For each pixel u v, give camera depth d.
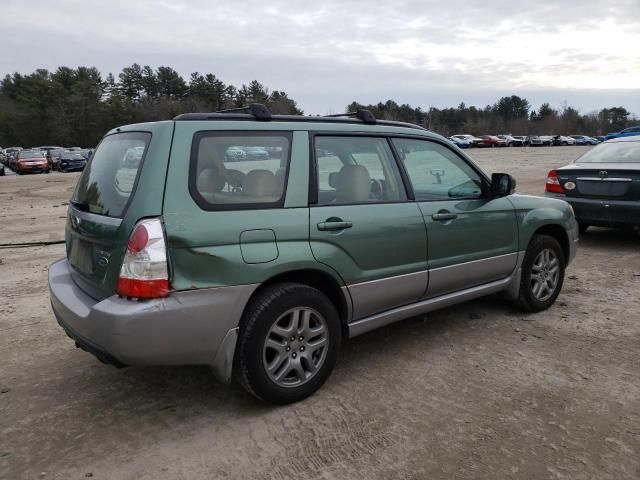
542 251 4.93
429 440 2.95
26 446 2.96
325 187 3.49
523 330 4.56
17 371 3.91
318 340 3.43
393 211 3.76
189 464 2.79
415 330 4.62
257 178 3.23
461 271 4.23
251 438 3.01
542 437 2.96
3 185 24.23
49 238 9.28
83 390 3.62
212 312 2.96
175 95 90.56
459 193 4.33
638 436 2.95
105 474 2.71
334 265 3.42
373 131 3.86
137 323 2.76
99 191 3.33
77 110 76.44
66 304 3.19
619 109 102.25
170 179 2.92
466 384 3.60
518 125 102.50
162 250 2.82
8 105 83.50
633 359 3.93
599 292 5.59
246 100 84.94
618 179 7.23
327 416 3.23
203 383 3.70
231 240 3.01
